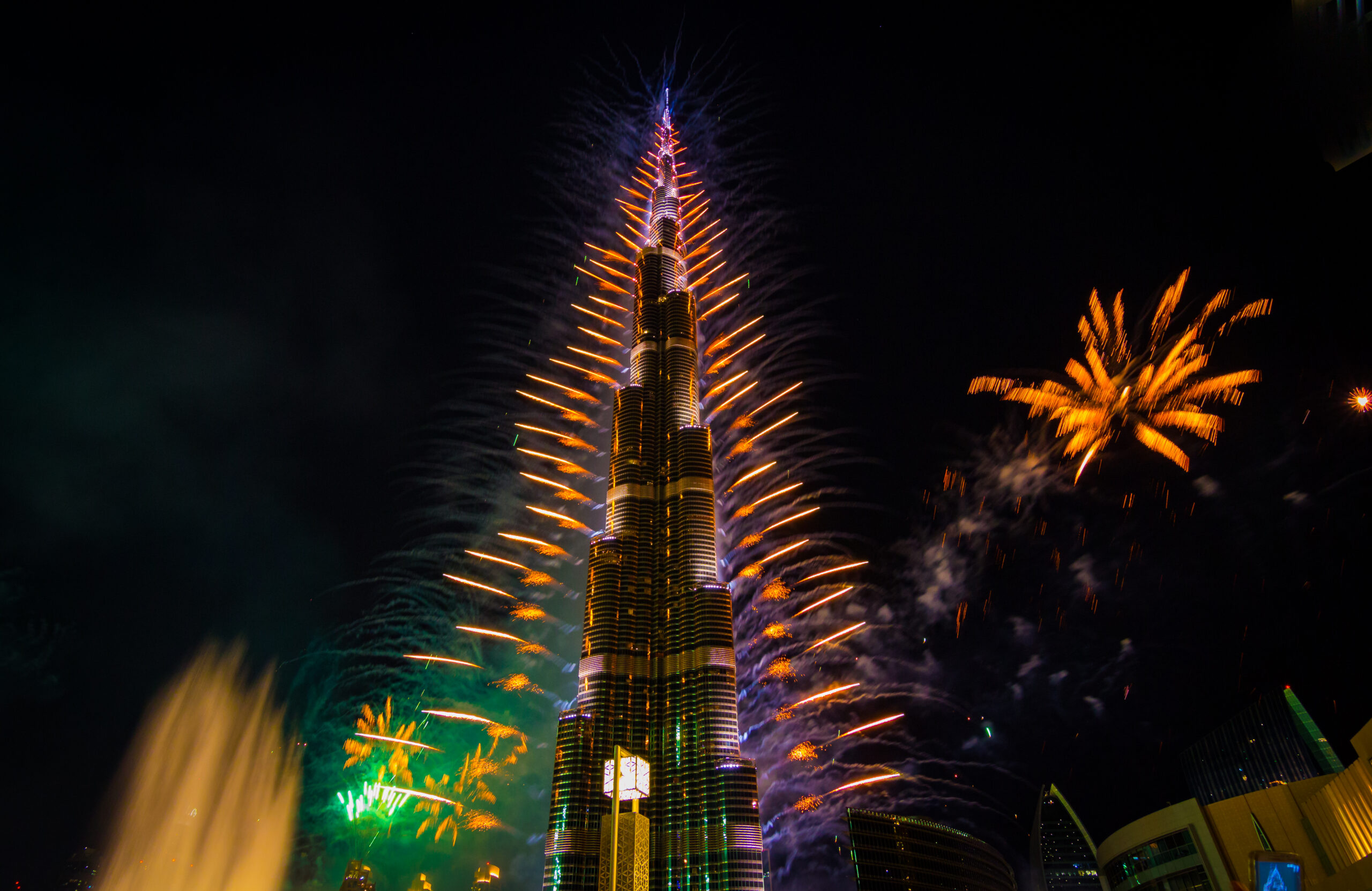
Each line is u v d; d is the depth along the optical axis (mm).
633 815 59094
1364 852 82562
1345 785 84000
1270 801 103750
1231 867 108750
